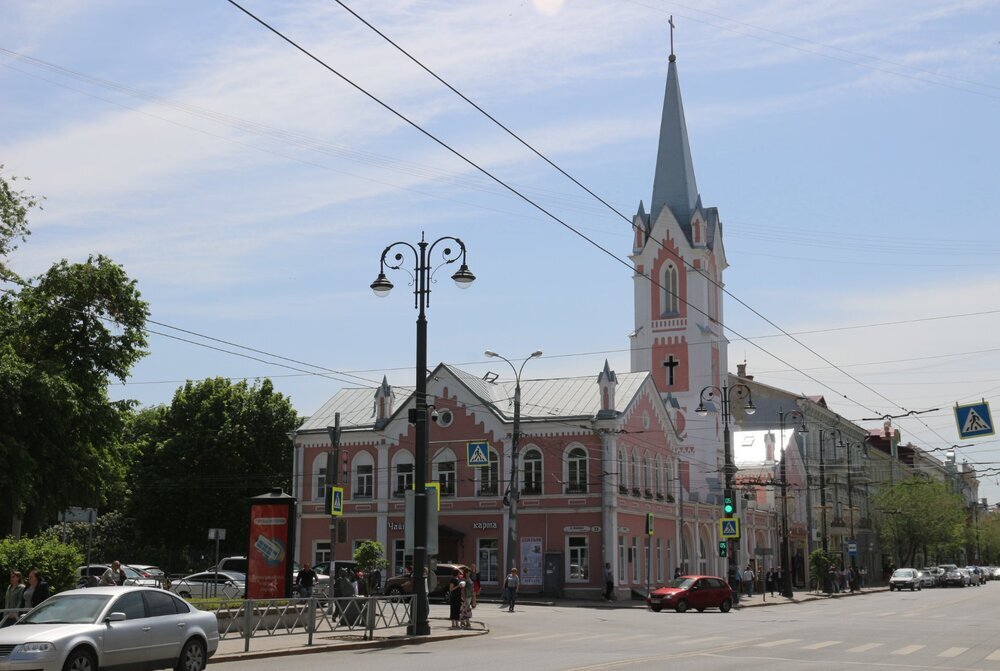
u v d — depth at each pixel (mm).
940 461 164375
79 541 74688
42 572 30688
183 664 20594
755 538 85250
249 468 76438
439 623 37031
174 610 20750
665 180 86438
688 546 71750
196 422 76500
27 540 31797
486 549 62000
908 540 108062
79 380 47531
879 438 135375
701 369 82500
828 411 109312
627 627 36281
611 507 59438
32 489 43625
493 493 62250
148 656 19750
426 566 31625
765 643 28312
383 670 20859
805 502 98438
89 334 48906
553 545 60344
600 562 59188
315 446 68125
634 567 62188
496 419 62844
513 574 47469
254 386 79375
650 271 85188
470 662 22609
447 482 63625
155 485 75688
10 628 18734
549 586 59500
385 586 52750
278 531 33312
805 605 59000
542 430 61812
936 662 22922
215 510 75500
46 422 44969
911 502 107312
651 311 84750
